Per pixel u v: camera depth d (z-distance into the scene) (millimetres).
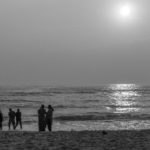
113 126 42656
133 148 15625
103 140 18344
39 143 17281
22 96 139625
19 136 20281
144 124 45375
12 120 32031
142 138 19125
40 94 158625
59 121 50500
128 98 133750
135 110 78750
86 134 21250
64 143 17281
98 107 89250
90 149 15391
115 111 75125
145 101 117000
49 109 25969
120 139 18719
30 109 78875
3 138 19297
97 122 48344
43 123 25734
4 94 155750
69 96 143375
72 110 78562
